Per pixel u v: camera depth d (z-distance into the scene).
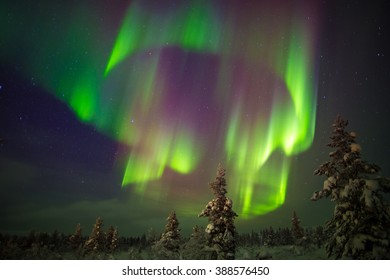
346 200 15.62
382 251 14.12
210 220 22.91
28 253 34.59
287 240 74.25
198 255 21.94
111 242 52.50
